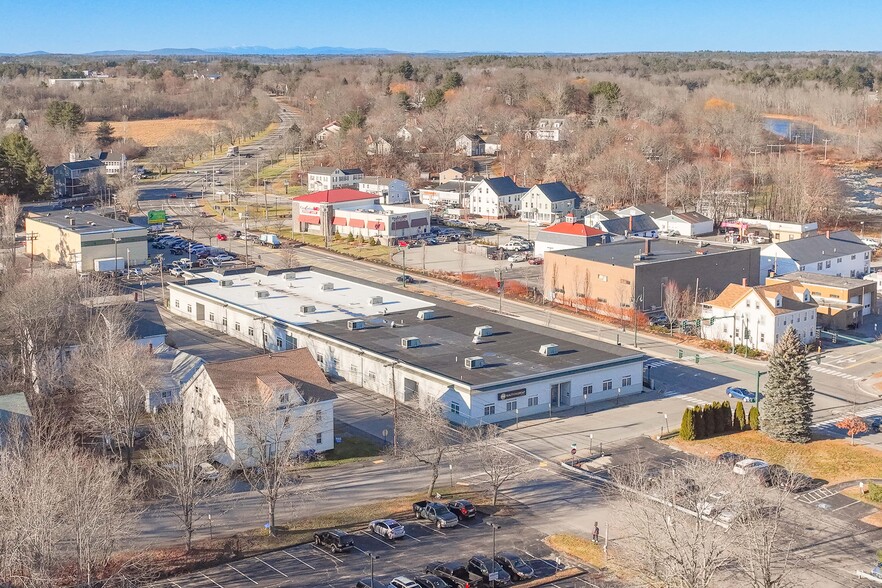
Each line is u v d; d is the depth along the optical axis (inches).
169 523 3324.3
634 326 5841.5
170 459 3427.7
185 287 6259.8
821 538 3169.3
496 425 4249.5
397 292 6048.2
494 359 4645.7
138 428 4097.0
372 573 2827.3
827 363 5221.5
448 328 5206.7
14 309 4606.3
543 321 6058.1
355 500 3521.2
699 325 5708.7
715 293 6437.0
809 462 3816.4
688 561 2625.5
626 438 4097.0
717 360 5251.0
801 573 2908.5
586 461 3848.4
